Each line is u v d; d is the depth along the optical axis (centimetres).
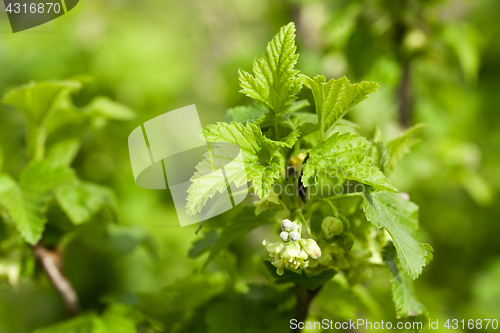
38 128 47
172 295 45
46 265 47
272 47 38
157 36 105
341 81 38
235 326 43
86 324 46
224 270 46
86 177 81
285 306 44
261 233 83
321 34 75
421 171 75
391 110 72
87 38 90
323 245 39
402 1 66
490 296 107
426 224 106
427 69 77
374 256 40
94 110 50
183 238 82
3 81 83
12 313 84
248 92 39
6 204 44
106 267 74
